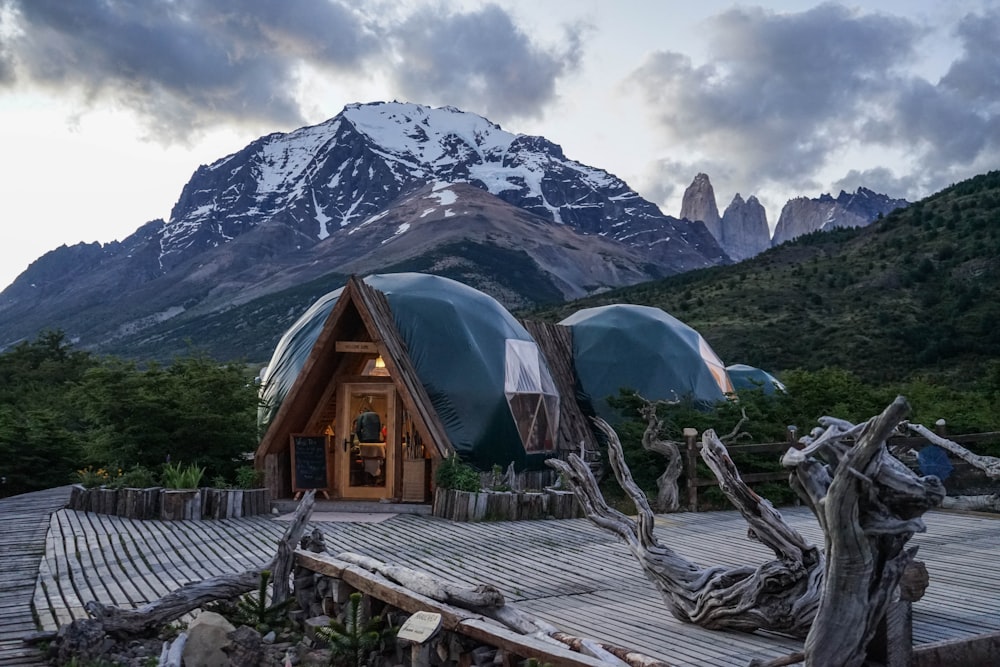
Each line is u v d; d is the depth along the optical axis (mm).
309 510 7961
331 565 7246
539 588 8672
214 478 17438
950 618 7332
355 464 17453
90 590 8508
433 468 15992
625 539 7516
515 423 18500
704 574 7004
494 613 5805
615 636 6609
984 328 49156
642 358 23516
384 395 17516
